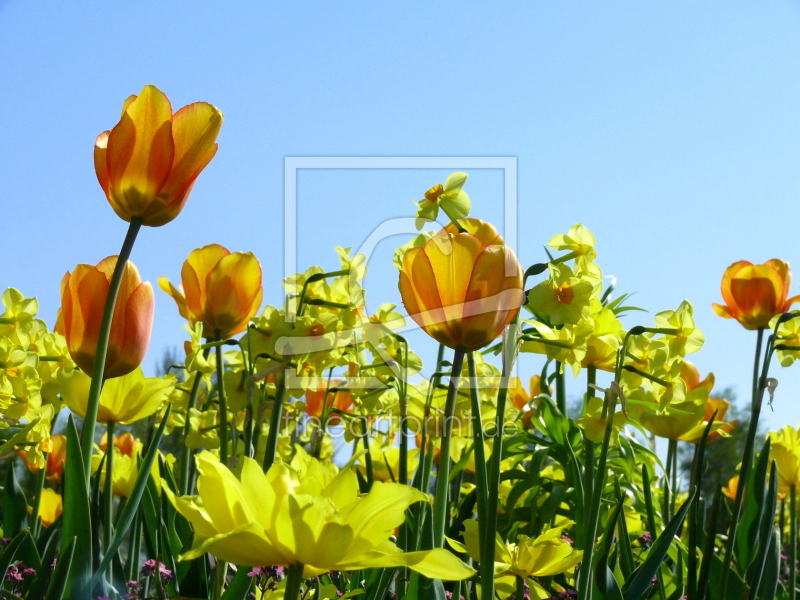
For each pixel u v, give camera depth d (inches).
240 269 33.4
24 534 25.7
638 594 28.2
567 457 44.3
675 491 43.5
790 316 31.8
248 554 19.4
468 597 29.3
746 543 35.1
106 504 28.4
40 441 34.8
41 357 35.9
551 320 28.9
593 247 32.4
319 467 22.1
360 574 30.2
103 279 26.9
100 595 25.9
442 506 24.9
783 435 40.6
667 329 34.5
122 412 29.2
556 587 34.3
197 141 25.1
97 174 25.4
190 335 38.9
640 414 33.6
